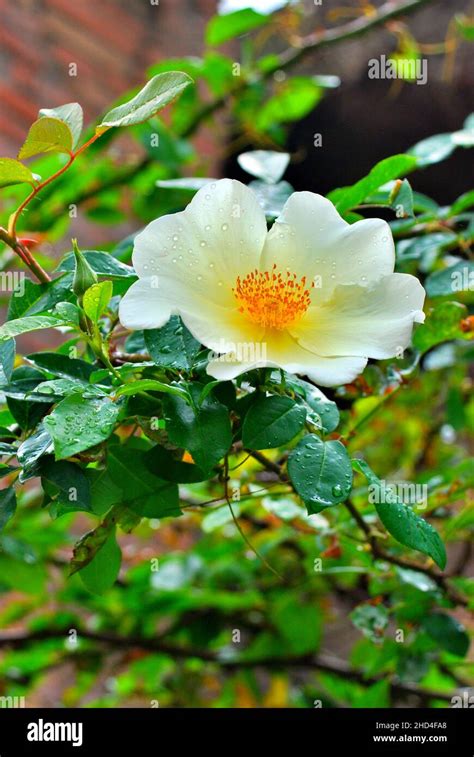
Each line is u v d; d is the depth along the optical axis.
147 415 0.62
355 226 0.62
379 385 0.71
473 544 0.93
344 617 1.38
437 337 0.72
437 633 0.76
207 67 1.12
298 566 1.05
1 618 1.09
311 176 1.65
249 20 1.16
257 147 1.26
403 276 0.61
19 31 1.59
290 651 1.07
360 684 0.96
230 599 1.04
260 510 0.91
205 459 0.59
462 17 1.23
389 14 1.09
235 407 0.61
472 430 1.06
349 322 0.61
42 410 0.62
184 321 0.59
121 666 1.18
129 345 0.66
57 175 0.62
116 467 0.63
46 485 0.61
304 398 0.63
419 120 1.58
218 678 1.22
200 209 0.61
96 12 1.73
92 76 1.70
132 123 0.60
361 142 1.61
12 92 1.56
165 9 1.84
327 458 0.60
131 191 1.16
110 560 0.64
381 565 0.75
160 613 1.06
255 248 0.62
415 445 1.03
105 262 0.65
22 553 0.87
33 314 0.63
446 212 0.80
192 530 1.23
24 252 0.64
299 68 1.62
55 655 1.11
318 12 1.64
